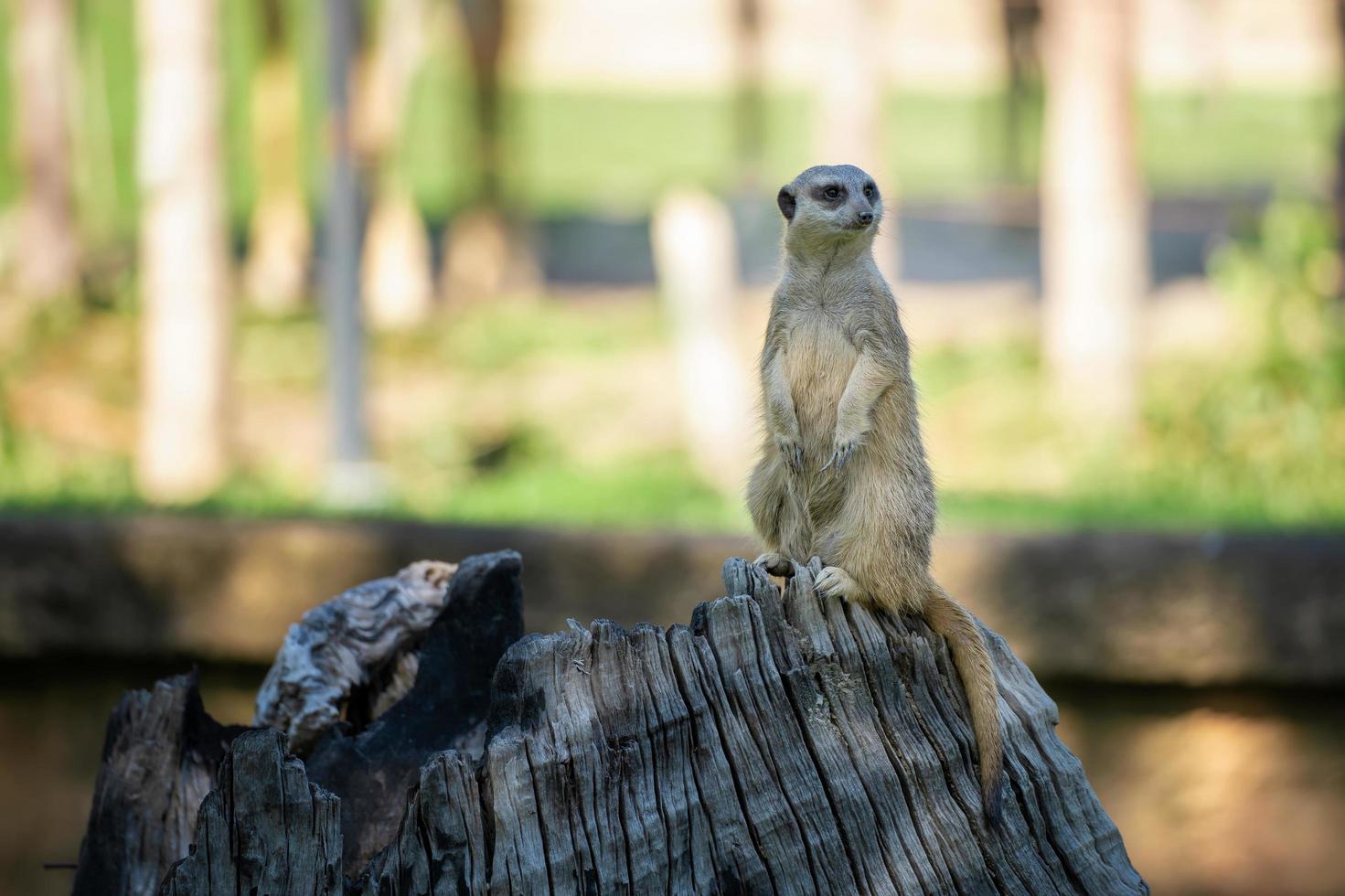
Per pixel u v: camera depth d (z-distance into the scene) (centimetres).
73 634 1739
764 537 828
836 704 652
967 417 2689
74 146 3641
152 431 2566
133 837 738
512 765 596
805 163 2755
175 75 2519
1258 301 2566
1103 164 2591
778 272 865
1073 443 2511
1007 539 1675
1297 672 1623
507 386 3086
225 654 1727
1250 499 2172
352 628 788
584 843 597
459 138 3347
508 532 1716
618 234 4441
